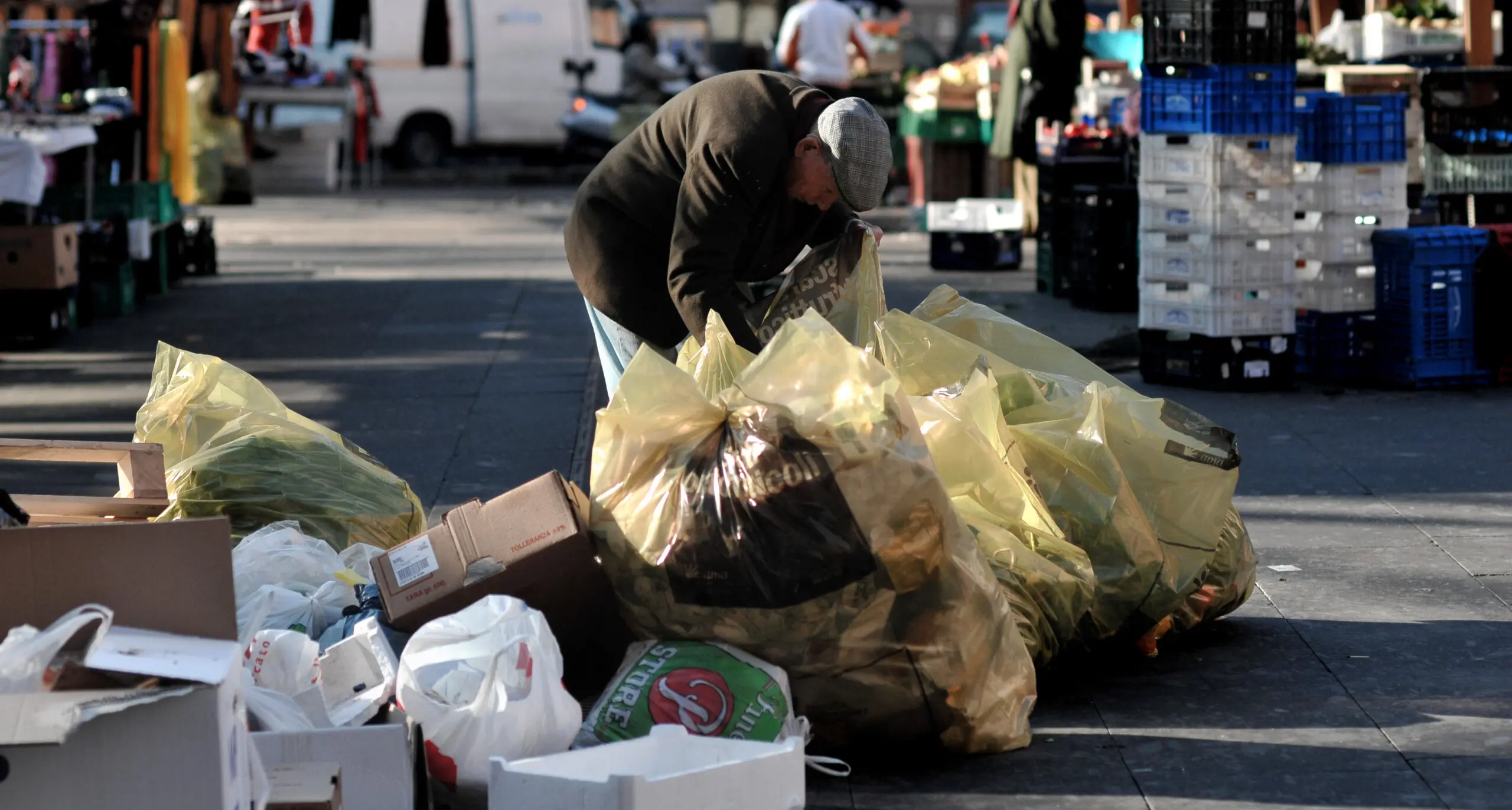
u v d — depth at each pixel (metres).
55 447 6.99
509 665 5.58
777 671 5.95
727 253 7.49
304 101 37.62
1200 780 6.10
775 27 41.16
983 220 22.77
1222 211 14.18
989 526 6.87
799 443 5.94
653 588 6.04
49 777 4.25
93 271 19.75
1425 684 7.09
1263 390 14.48
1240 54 14.01
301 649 5.80
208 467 8.08
